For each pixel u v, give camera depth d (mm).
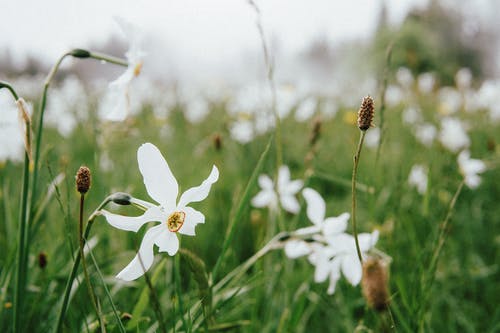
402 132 1144
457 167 664
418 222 540
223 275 437
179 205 234
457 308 451
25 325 312
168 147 1000
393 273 410
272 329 391
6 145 391
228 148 883
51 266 385
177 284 282
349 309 420
